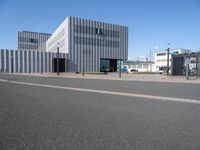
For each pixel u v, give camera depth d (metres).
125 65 87.00
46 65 78.31
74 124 6.06
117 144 4.54
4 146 4.50
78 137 4.99
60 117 6.86
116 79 28.16
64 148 4.36
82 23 81.75
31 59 76.56
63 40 84.00
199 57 33.84
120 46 91.31
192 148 4.30
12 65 74.31
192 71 34.53
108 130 5.48
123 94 12.13
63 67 79.00
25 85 18.59
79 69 81.19
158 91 13.63
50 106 8.68
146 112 7.47
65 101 9.88
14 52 74.62
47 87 16.59
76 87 16.47
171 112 7.45
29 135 5.16
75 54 80.31
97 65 85.06
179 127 5.69
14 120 6.52
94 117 6.82
